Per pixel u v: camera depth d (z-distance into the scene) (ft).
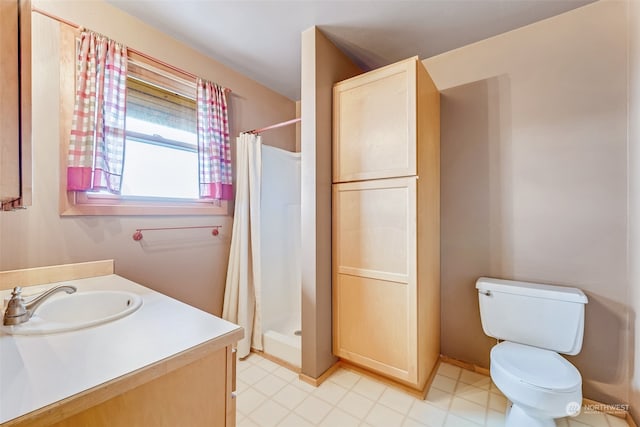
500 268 6.28
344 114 6.26
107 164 5.32
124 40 5.74
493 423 4.85
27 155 2.21
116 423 2.07
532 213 5.93
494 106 6.39
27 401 1.74
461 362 6.72
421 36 6.39
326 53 6.39
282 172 8.62
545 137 5.82
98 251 5.41
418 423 4.84
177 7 5.58
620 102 5.17
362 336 5.97
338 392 5.65
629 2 5.10
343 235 6.25
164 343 2.55
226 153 7.56
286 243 8.75
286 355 6.73
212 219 7.47
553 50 5.76
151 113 6.34
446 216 6.96
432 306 6.28
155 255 6.30
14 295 2.99
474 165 6.61
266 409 5.14
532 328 5.38
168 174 6.72
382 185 5.70
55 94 4.86
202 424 2.63
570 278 5.55
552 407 4.03
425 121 5.77
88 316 4.08
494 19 5.83
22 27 2.17
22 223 4.58
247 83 8.44
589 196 5.41
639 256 4.65
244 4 5.47
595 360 5.33
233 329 2.89
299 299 9.16
